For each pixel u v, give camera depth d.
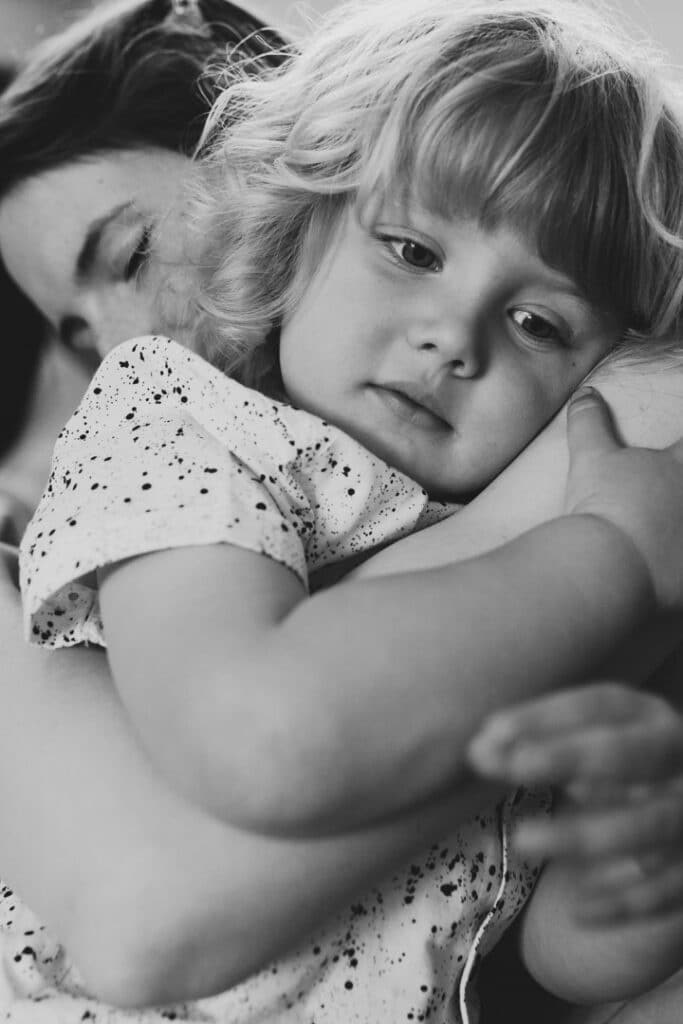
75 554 0.50
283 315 0.63
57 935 0.49
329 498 0.56
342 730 0.45
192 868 0.47
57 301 0.71
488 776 0.45
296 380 0.60
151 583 0.48
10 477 0.70
